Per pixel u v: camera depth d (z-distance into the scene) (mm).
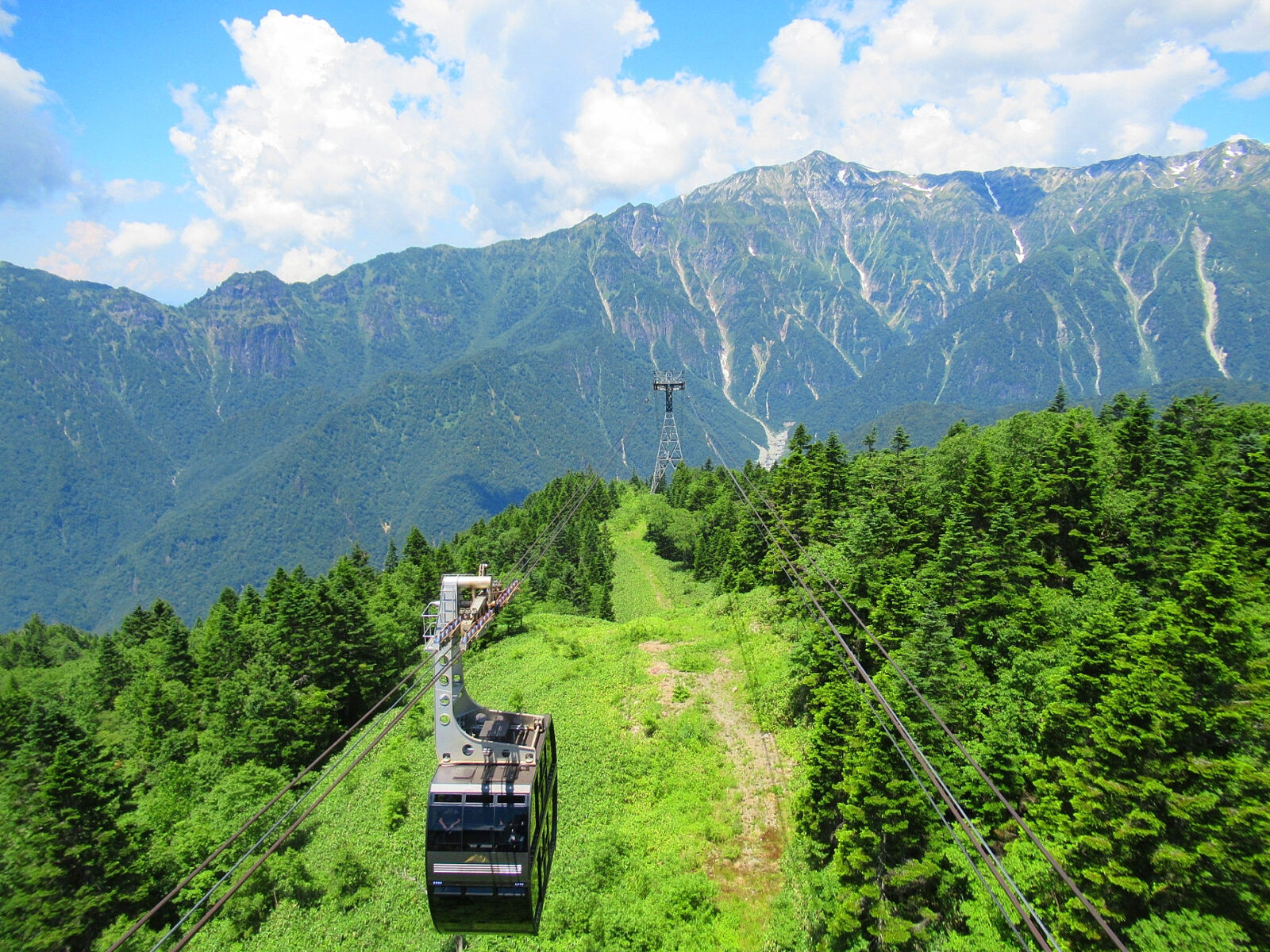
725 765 44688
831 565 46750
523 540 126438
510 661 66562
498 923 15094
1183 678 26281
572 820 41062
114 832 40188
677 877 36438
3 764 52531
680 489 150250
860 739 31844
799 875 35188
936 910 29953
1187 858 23609
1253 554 40188
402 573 111000
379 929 37438
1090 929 24719
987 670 39906
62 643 146875
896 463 61938
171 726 70625
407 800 46656
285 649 68812
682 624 69250
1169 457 51219
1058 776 30109
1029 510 51031
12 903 37656
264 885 40312
